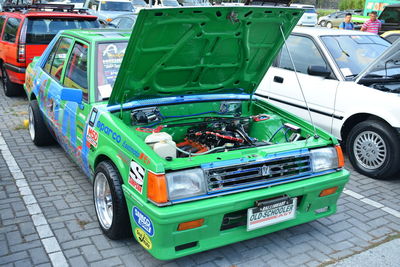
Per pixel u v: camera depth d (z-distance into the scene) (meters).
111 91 3.91
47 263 3.32
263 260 3.47
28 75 6.16
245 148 3.51
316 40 6.09
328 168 3.58
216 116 4.29
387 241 3.83
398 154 5.05
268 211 3.20
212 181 3.03
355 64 5.93
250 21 3.50
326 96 5.77
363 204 4.61
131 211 3.15
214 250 3.61
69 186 4.72
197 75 3.97
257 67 4.27
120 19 12.98
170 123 4.02
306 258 3.52
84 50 4.32
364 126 5.32
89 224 3.93
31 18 7.90
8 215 4.05
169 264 3.37
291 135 4.01
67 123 4.44
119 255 3.45
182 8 3.00
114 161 3.33
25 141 6.19
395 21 15.36
